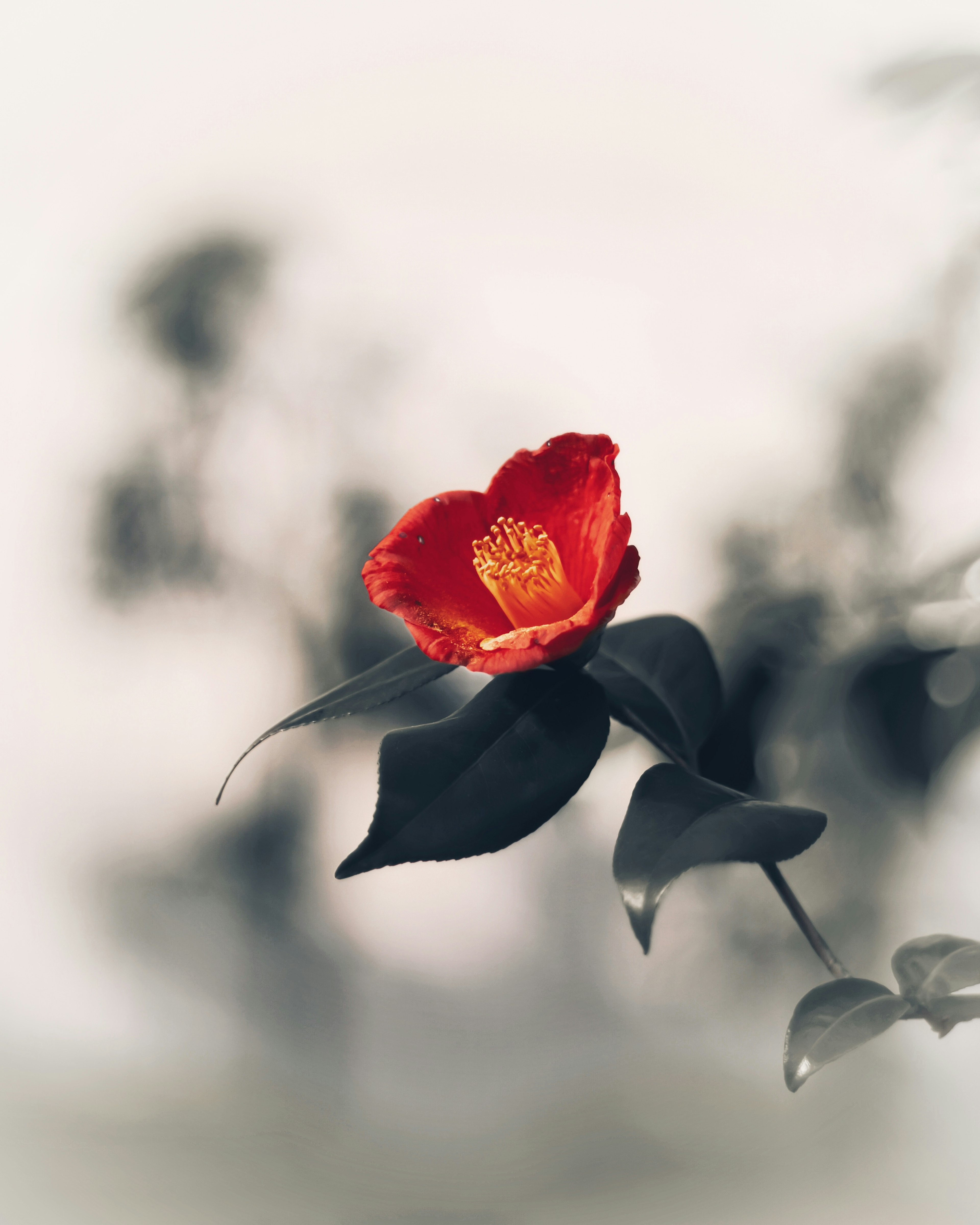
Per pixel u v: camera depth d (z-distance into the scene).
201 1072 2.84
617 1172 2.46
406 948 2.81
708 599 2.29
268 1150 2.61
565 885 2.74
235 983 2.87
